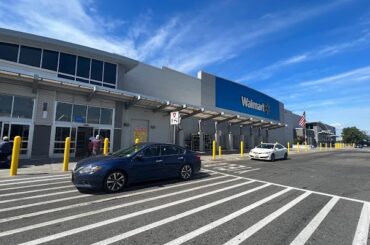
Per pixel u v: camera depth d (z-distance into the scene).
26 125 15.72
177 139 25.73
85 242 3.98
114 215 5.33
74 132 17.62
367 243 4.14
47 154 16.30
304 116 45.81
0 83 14.92
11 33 15.82
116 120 19.84
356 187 8.94
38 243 3.93
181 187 8.25
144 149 8.49
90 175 7.10
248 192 7.73
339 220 5.26
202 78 30.88
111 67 20.34
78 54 18.69
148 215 5.37
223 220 5.12
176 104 20.86
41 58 17.30
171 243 4.00
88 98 18.12
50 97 16.64
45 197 6.75
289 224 4.96
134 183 8.68
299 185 9.10
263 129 42.00
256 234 4.43
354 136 96.94
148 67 24.62
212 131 31.12
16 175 10.03
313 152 35.31
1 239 4.05
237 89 37.12
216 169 13.09
